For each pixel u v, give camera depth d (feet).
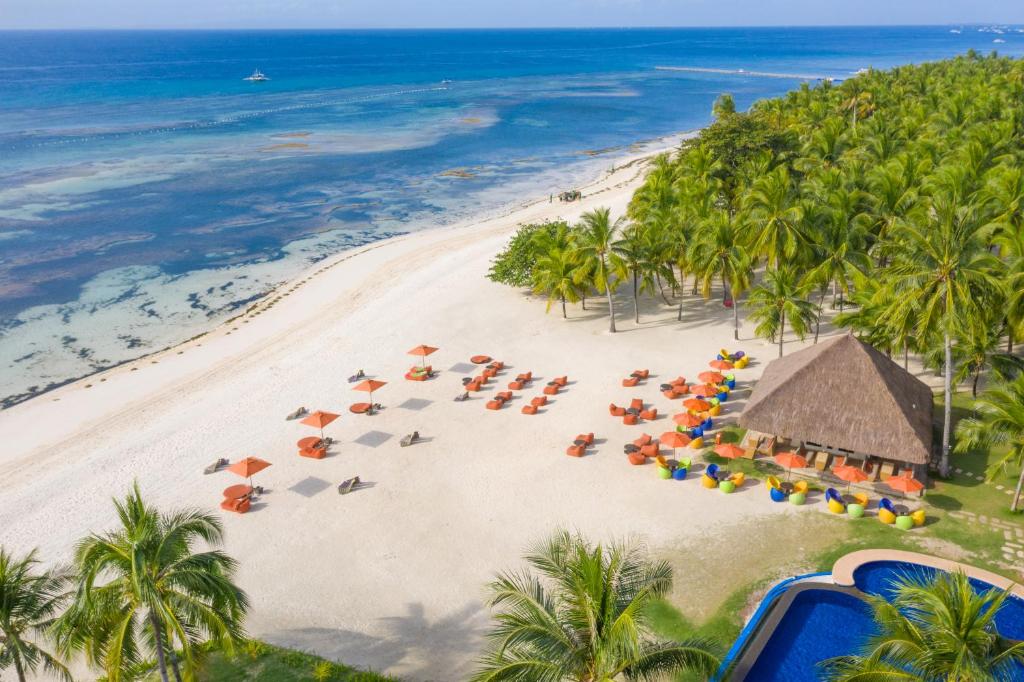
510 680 55.21
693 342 164.66
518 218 281.95
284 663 80.28
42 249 249.96
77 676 80.64
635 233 183.42
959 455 115.55
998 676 54.80
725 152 250.16
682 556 94.99
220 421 137.80
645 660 55.36
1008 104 293.02
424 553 98.48
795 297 140.46
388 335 175.73
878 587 86.89
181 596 62.95
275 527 104.94
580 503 108.06
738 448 112.57
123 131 490.08
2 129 491.31
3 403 150.82
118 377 160.45
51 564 98.84
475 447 125.08
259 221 286.87
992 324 119.44
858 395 110.01
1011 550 92.22
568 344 166.91
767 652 78.69
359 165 392.47
